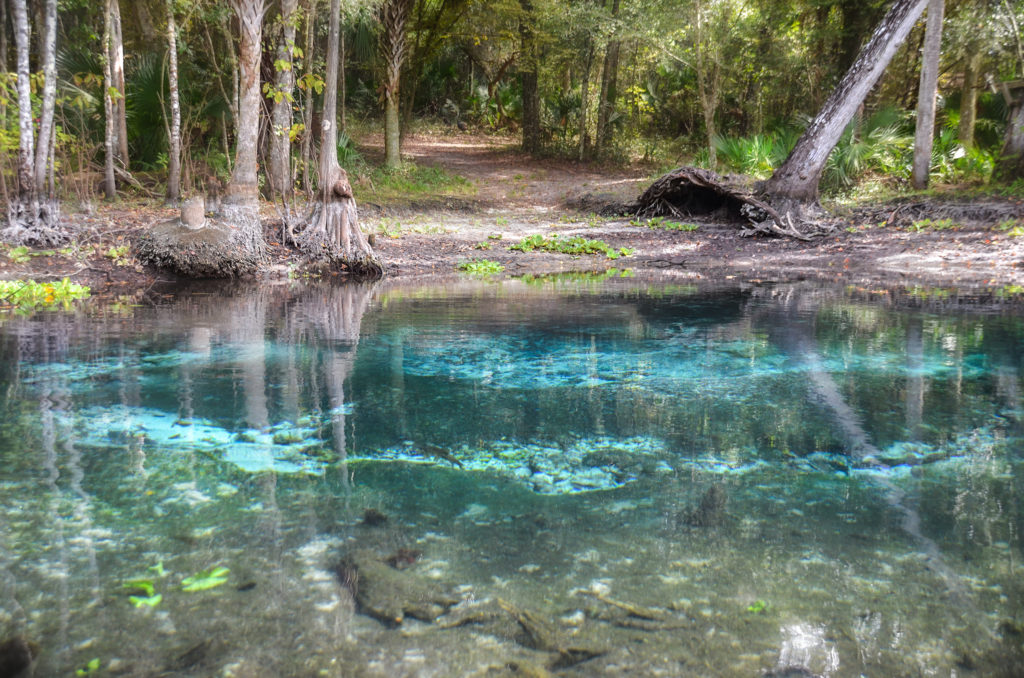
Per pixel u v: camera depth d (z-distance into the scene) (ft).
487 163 78.18
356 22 55.01
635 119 88.43
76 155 42.14
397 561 6.70
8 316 19.86
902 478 8.76
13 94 32.76
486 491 8.42
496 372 14.07
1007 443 9.93
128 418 11.05
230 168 43.78
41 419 10.92
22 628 5.55
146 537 7.14
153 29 50.19
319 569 6.54
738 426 10.79
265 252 29.50
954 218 39.06
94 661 5.15
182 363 14.62
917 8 37.88
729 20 63.72
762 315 20.13
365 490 8.43
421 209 50.06
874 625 5.63
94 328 18.22
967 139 54.65
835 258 33.32
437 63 102.42
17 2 26.58
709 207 48.70
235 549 6.91
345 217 30.66
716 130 80.12
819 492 8.34
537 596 6.09
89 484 8.50
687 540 7.14
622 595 6.10
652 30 63.26
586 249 36.40
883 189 49.06
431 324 19.02
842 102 40.50
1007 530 7.31
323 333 17.83
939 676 4.99
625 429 10.67
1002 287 24.84
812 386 12.90
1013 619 5.72
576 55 76.95
